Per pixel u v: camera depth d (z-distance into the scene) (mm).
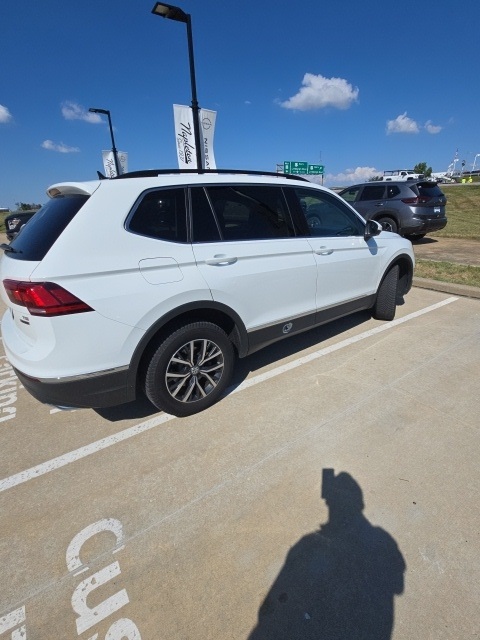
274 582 1625
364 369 3434
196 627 1470
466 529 1845
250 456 2379
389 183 9703
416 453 2365
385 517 1920
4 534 1886
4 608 1555
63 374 2117
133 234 2266
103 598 1585
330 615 1494
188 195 2572
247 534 1854
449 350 3764
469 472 2203
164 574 1678
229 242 2717
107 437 2602
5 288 2182
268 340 3154
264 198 3025
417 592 1564
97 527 1916
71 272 2039
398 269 4465
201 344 2680
